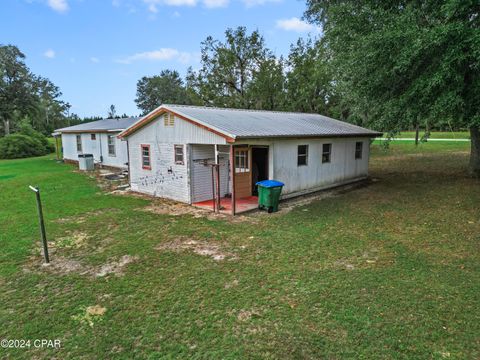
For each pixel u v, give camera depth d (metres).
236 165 12.41
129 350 3.87
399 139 34.91
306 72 26.75
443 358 3.59
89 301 5.01
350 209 10.23
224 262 6.33
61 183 16.22
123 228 8.69
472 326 4.14
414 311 4.49
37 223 9.23
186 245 7.32
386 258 6.33
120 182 16.48
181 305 4.81
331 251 6.76
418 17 10.77
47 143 37.81
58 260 6.63
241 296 5.02
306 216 9.55
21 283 5.66
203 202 11.63
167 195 12.45
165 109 11.73
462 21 9.20
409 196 11.60
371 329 4.12
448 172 15.88
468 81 10.02
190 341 3.99
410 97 10.45
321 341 3.92
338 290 5.12
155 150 12.69
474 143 13.99
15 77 45.25
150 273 5.92
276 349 3.79
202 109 12.84
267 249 6.96
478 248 6.71
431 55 9.83
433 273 5.64
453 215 9.05
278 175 11.27
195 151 11.46
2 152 32.28
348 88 13.71
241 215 9.87
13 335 4.23
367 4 11.80
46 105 73.19
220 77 29.56
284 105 28.72
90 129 22.20
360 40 10.76
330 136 12.99
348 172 14.98
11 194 13.59
